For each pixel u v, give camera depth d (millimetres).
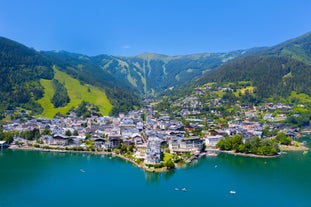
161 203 185000
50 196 195125
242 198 193500
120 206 181250
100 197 193750
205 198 193250
